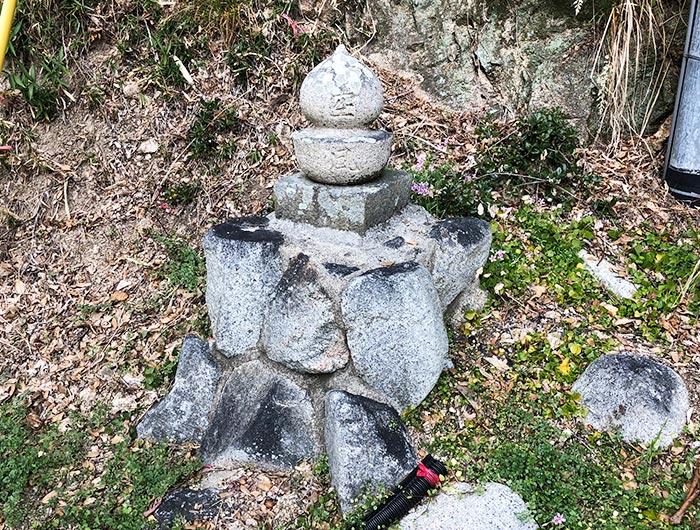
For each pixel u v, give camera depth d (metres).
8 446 1.42
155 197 1.97
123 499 1.30
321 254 1.39
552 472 1.26
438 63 2.19
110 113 2.09
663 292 1.64
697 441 1.33
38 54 2.11
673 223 1.85
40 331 1.74
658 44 2.02
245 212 1.93
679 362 1.49
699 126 1.82
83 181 2.02
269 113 2.10
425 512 1.20
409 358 1.35
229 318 1.43
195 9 2.16
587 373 1.43
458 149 2.03
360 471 1.22
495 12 2.09
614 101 2.01
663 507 1.21
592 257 1.75
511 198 1.91
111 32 2.18
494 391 1.43
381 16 2.23
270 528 1.23
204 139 2.01
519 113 2.11
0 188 2.00
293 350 1.36
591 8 1.98
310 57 2.16
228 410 1.42
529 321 1.59
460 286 1.57
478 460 1.30
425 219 1.59
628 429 1.34
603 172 1.99
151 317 1.73
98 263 1.89
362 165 1.40
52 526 1.27
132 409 1.53
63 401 1.58
